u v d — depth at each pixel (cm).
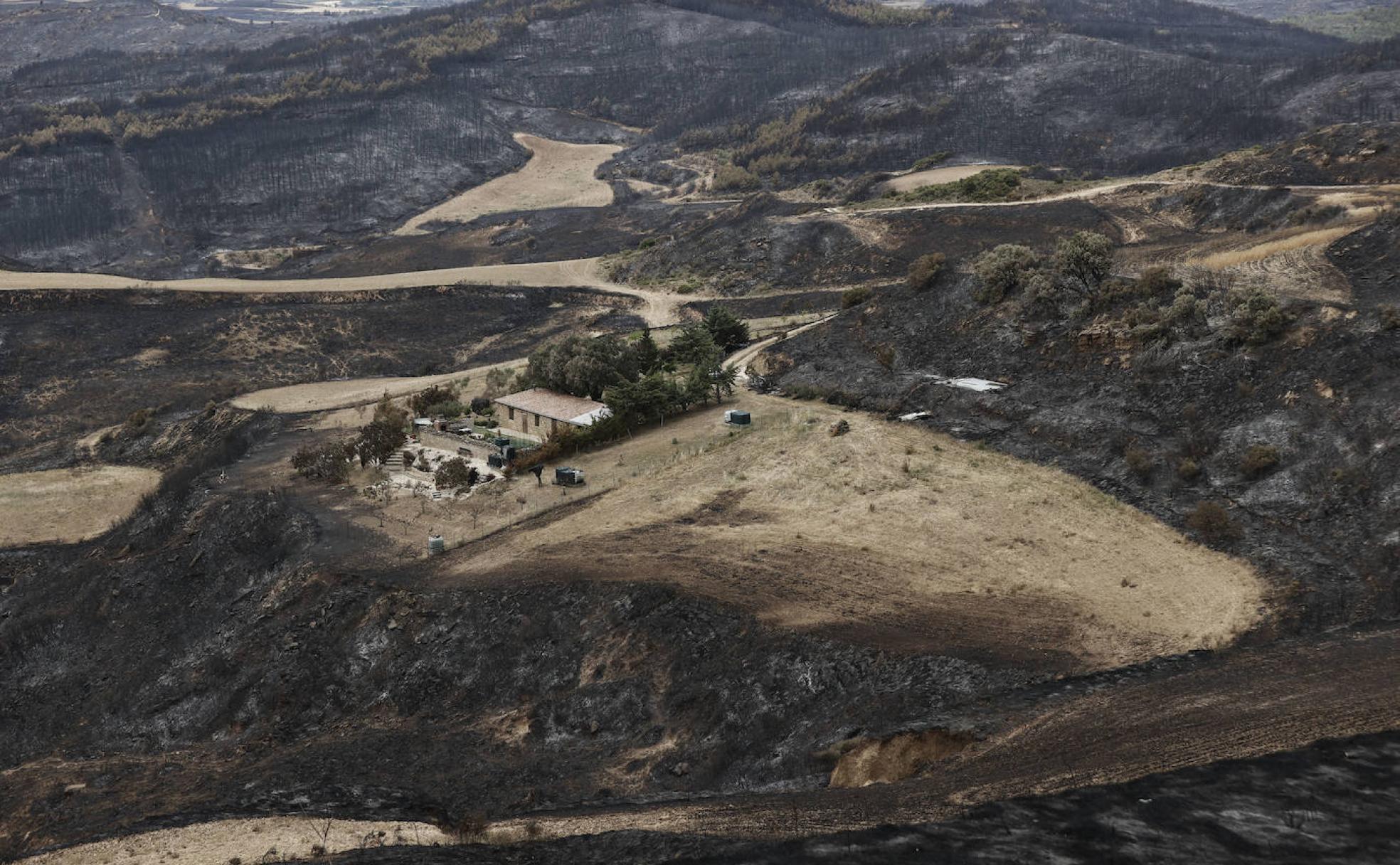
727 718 4209
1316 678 3506
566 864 3056
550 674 4812
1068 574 4666
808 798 3281
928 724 3600
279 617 5706
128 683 5728
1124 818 2852
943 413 6681
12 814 4784
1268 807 2816
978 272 7831
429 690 4969
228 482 7912
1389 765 2939
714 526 5619
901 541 5144
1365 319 5584
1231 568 4531
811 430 6675
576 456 7375
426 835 3697
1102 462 5647
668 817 3334
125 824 4103
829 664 4231
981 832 2873
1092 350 6631
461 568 5669
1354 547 4428
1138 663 3872
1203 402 5750
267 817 4000
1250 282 6869
